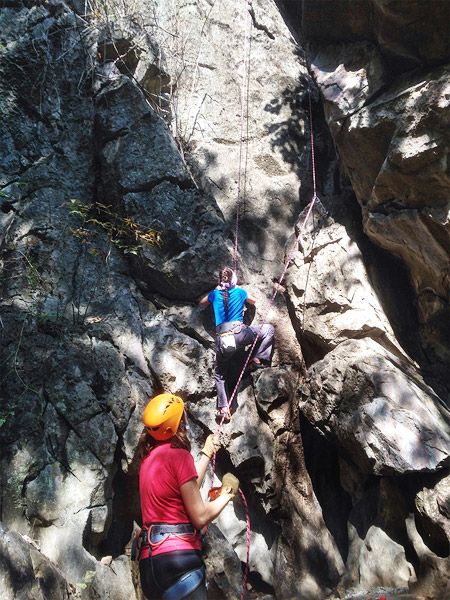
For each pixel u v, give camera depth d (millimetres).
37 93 6113
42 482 4910
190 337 5918
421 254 5852
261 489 5609
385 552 5262
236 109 7109
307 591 5438
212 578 5121
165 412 2945
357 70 5969
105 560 5023
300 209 6844
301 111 7273
